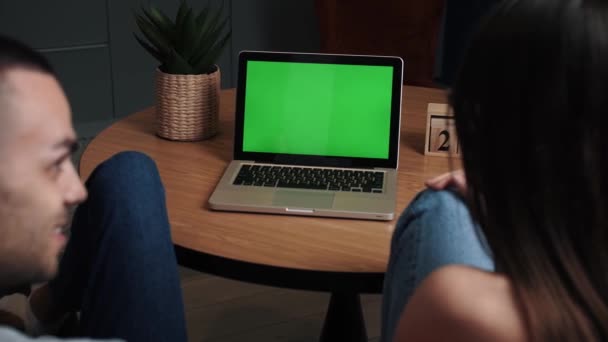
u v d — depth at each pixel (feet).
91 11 11.74
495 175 2.54
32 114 2.80
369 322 7.63
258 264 4.10
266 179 4.99
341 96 5.32
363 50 9.74
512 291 2.51
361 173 5.14
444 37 13.79
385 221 4.59
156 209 4.16
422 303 2.58
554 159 2.38
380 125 5.28
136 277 4.00
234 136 5.37
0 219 2.77
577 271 2.42
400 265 3.30
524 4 2.47
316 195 4.78
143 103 12.66
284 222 4.55
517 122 2.43
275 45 13.37
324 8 9.61
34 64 2.91
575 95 2.31
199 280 8.25
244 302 7.89
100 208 4.14
